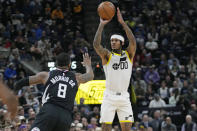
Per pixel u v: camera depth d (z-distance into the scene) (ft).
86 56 25.03
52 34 74.43
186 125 55.77
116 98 27.58
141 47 79.56
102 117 27.86
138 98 62.64
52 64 52.80
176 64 75.20
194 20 95.96
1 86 13.39
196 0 101.45
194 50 83.10
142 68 72.79
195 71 76.48
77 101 47.78
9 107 13.37
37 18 80.53
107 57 27.48
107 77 27.73
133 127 49.98
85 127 48.14
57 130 22.36
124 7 89.04
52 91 22.90
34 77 23.21
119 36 27.48
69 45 73.46
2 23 76.43
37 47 68.64
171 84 68.95
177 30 89.45
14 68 62.34
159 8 94.58
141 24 85.20
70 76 23.70
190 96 63.72
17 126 39.73
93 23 86.02
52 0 85.92
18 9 80.89
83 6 88.07
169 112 59.88
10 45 69.72
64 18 83.46
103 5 25.90
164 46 83.51
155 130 54.54
